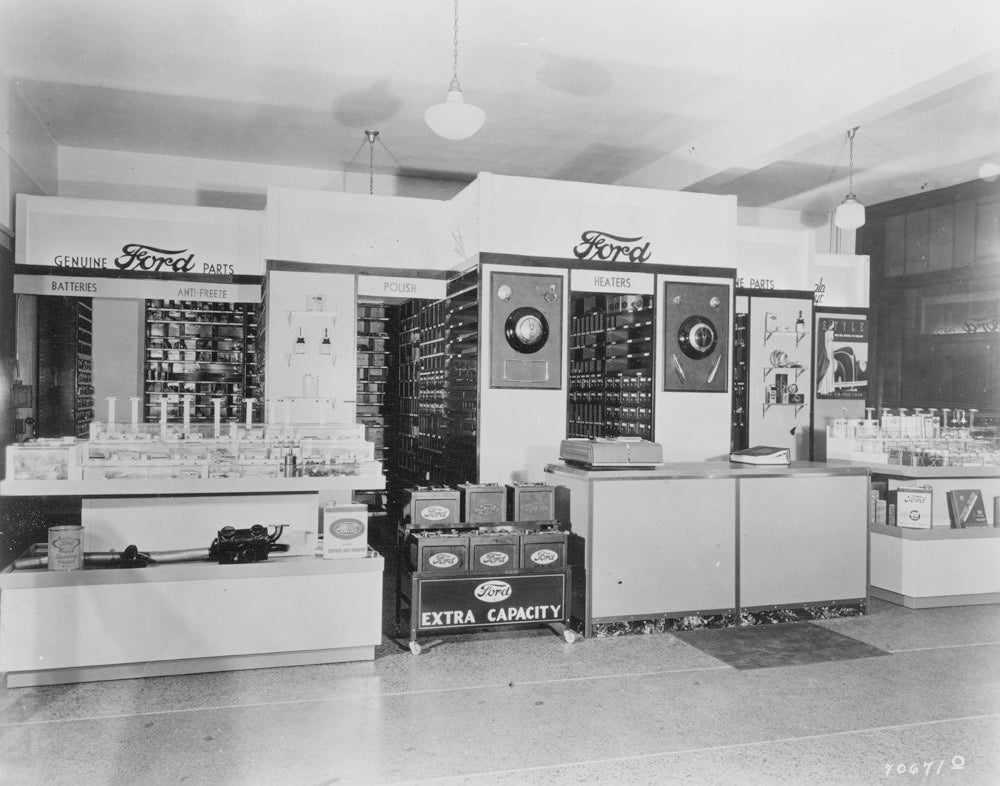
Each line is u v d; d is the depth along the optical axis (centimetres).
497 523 520
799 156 942
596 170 1037
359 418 1071
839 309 1066
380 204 800
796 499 564
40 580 409
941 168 982
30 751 337
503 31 636
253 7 597
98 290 786
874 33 645
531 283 714
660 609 531
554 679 438
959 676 448
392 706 394
